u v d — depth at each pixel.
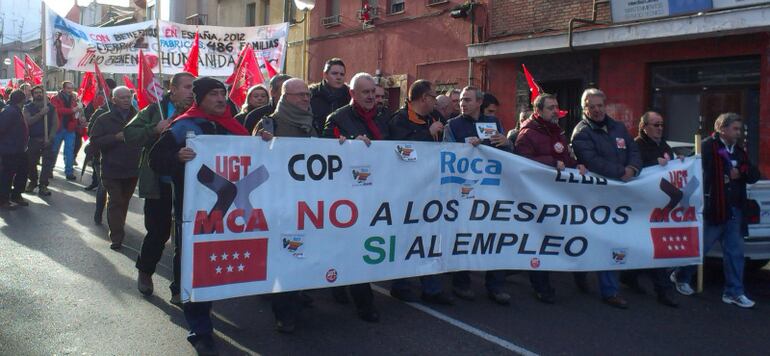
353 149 4.85
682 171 5.96
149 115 5.59
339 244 4.80
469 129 5.64
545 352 4.51
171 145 4.30
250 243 4.42
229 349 4.40
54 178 13.68
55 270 6.21
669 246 5.91
